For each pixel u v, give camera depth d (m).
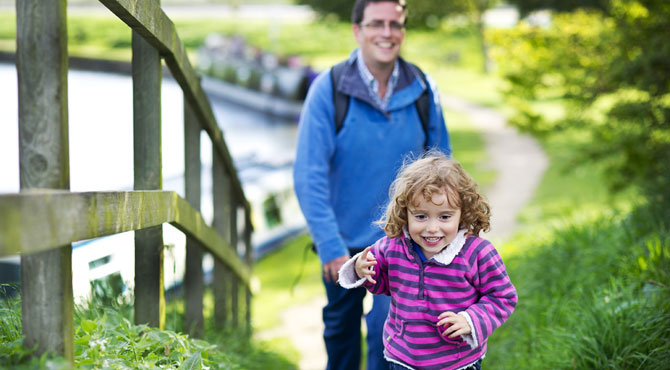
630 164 6.56
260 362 4.15
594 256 4.45
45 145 1.52
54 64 1.51
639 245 3.87
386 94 3.15
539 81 7.23
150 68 2.42
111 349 1.96
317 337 5.46
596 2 7.12
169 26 2.40
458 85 33.91
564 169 7.59
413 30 22.59
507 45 7.42
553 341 3.31
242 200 4.86
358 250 3.16
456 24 25.38
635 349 2.77
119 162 10.77
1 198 1.21
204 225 3.23
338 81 3.12
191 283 3.51
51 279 1.57
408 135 3.15
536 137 7.64
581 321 3.16
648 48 6.23
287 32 41.47
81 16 36.19
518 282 4.88
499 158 16.11
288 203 10.22
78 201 1.52
